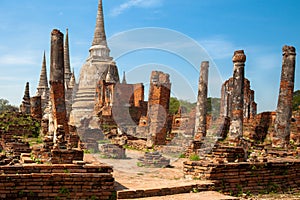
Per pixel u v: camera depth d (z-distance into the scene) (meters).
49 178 8.34
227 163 10.32
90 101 32.84
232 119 16.28
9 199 8.05
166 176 11.23
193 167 10.44
